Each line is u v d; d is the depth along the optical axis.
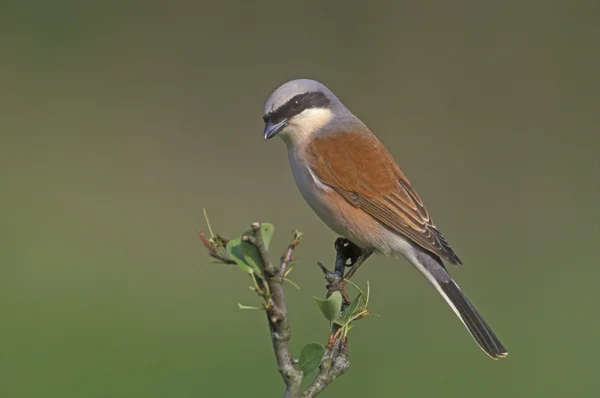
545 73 15.37
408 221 6.58
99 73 15.70
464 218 13.15
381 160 6.77
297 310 10.02
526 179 13.88
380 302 10.31
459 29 15.61
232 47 15.62
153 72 15.59
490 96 15.20
